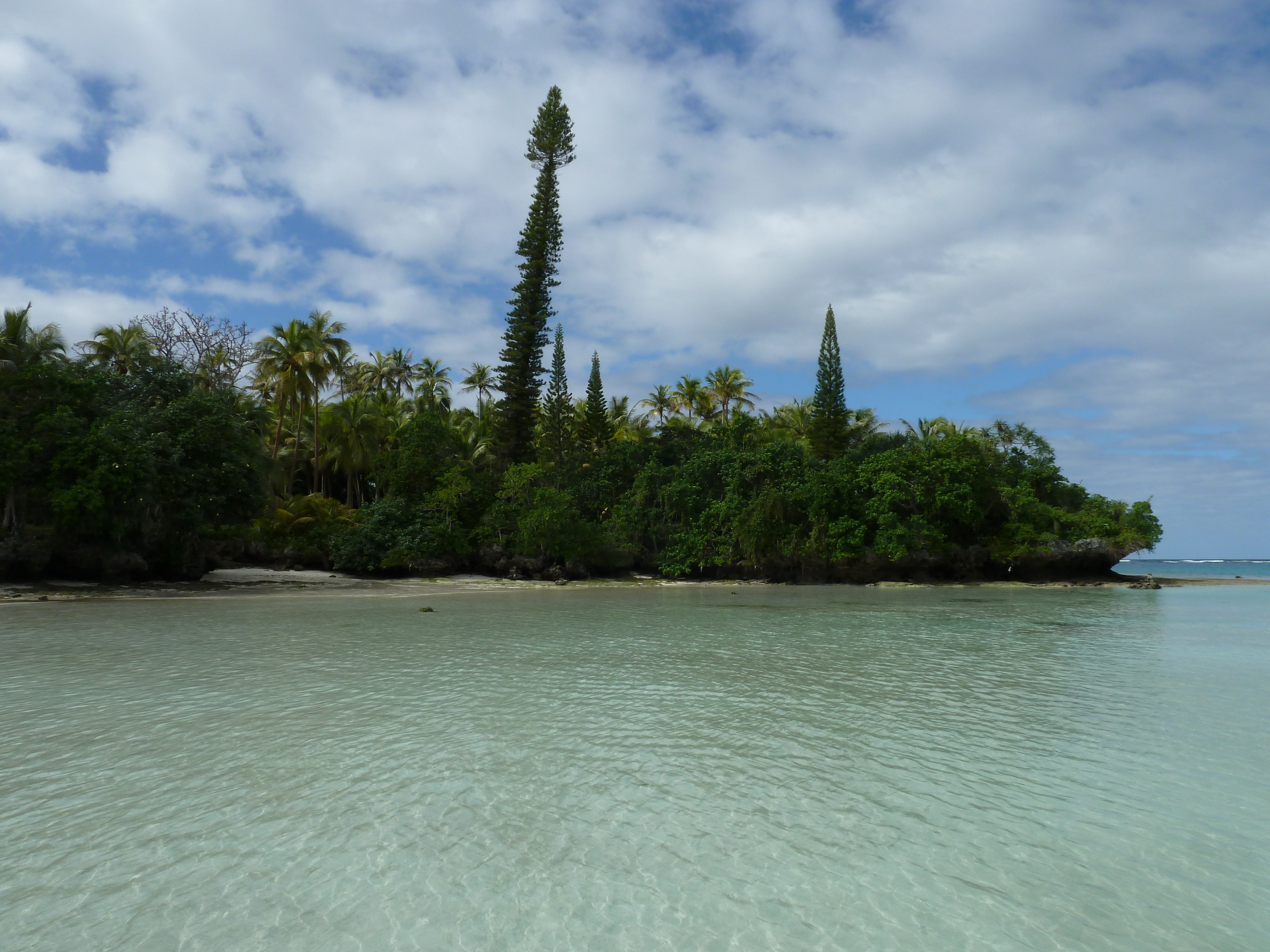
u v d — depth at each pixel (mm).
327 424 51094
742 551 41625
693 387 63438
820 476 41594
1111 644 14648
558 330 53625
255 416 40531
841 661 12227
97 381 29078
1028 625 18609
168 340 45750
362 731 7426
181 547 29719
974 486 41344
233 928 3703
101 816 5121
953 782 6027
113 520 25688
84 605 22016
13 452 24547
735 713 8336
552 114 47781
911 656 12859
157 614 19359
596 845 4754
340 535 37906
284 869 4363
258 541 36500
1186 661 12328
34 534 26250
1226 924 3820
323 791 5672
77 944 3533
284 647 13211
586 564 41969
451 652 12781
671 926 3770
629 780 5996
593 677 10547
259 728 7473
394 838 4812
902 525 39781
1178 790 5844
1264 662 12250
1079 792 5789
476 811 5309
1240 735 7445
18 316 32969
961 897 4105
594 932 3701
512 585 36438
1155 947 3596
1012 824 5156
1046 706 8766
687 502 43750
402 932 3676
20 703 8523
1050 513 42125
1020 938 3678
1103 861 4566
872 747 7008
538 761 6484
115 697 8859
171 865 4406
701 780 6031
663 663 11805
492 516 40438
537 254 47344
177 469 28703
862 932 3721
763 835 4934
